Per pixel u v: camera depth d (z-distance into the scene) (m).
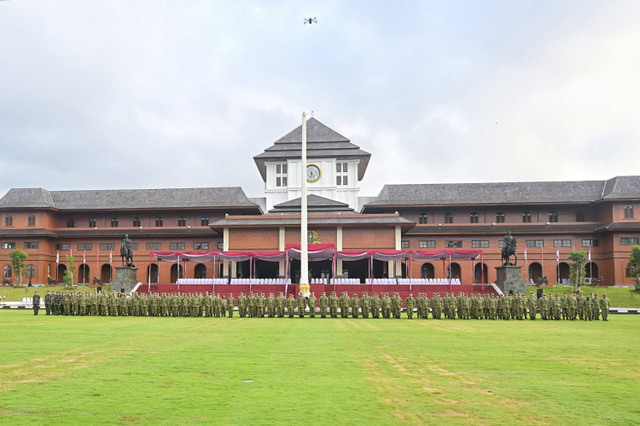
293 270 70.38
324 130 84.19
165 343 20.73
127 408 10.62
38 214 82.62
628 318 37.94
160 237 82.50
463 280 80.19
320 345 20.11
